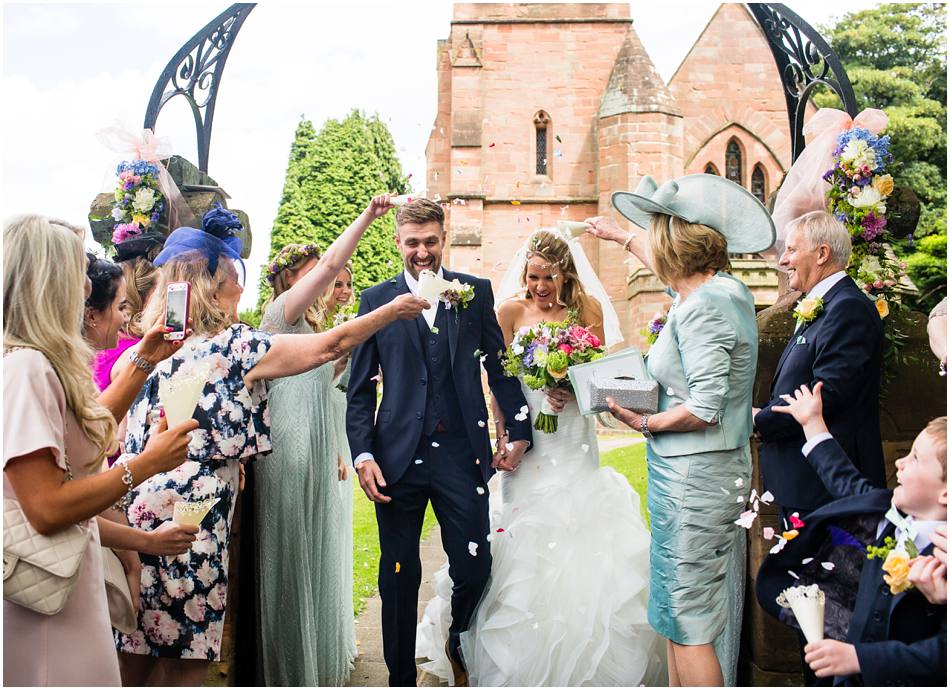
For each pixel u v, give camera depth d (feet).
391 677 11.71
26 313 7.70
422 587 17.95
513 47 71.05
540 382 12.60
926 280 43.55
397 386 12.11
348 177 65.92
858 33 81.92
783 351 12.26
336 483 13.25
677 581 10.84
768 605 9.35
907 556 7.77
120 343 12.78
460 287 12.27
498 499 14.23
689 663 10.70
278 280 14.15
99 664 7.84
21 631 7.54
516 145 70.74
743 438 11.03
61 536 7.55
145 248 13.48
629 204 12.40
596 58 71.05
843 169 12.52
